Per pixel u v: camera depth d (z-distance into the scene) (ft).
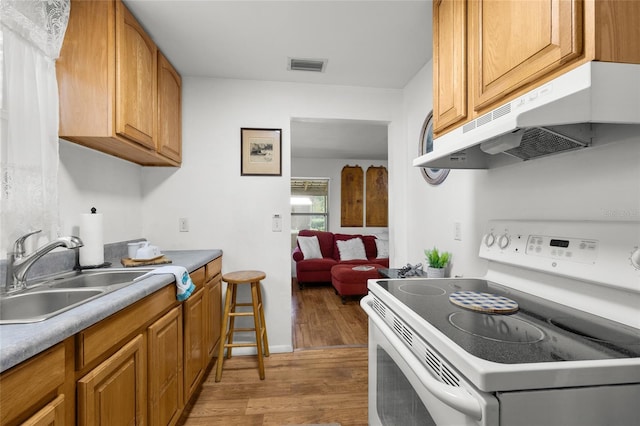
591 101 2.36
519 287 4.02
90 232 5.08
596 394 1.90
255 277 7.08
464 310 3.10
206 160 8.07
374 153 18.07
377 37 6.20
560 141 3.38
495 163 4.76
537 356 2.03
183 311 5.32
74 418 2.69
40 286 3.98
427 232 7.09
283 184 8.28
